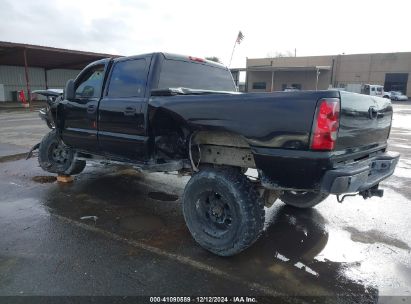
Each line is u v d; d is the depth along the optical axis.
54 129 5.87
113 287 2.84
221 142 3.60
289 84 52.06
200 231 3.50
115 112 4.28
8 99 31.83
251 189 3.24
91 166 7.02
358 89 46.50
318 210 4.75
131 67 4.30
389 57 46.88
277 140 2.89
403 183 6.07
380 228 4.15
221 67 5.11
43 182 5.82
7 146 8.96
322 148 2.71
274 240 3.80
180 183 5.92
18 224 4.07
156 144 4.05
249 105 3.04
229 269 3.17
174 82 4.28
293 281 2.99
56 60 30.03
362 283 2.99
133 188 5.60
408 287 2.94
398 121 17.97
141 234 3.88
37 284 2.85
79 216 4.36
